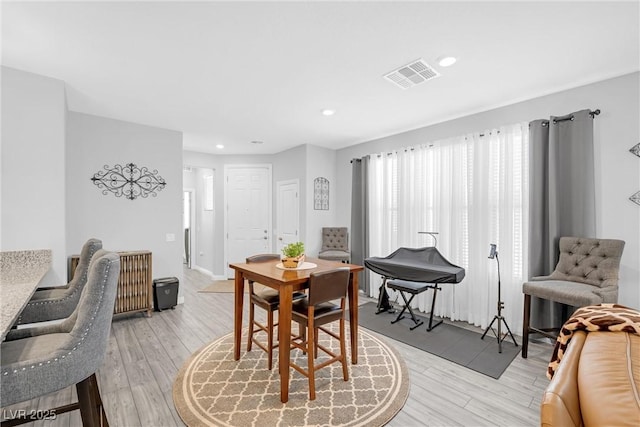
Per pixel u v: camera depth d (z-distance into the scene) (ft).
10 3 5.93
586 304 7.63
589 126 9.23
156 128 14.15
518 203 10.94
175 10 6.20
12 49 7.66
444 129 13.32
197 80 9.40
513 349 9.76
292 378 8.04
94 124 12.51
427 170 13.67
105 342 4.99
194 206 25.20
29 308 7.08
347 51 7.77
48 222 9.12
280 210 19.65
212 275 21.24
